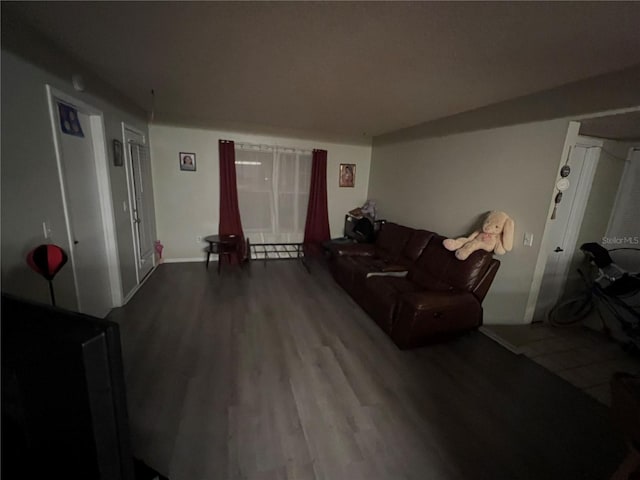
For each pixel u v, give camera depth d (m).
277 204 4.91
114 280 2.90
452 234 3.36
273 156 4.71
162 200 4.34
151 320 2.73
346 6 1.36
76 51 2.00
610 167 2.76
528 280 2.52
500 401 1.89
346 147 5.14
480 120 2.95
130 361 2.12
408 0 1.28
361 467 1.40
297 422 1.64
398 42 1.69
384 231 4.30
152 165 4.19
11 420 0.66
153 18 1.53
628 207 2.77
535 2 1.23
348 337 2.58
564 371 2.24
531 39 1.56
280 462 1.40
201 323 2.71
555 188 2.30
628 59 1.72
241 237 4.59
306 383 1.96
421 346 2.48
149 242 4.05
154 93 2.99
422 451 1.50
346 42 1.73
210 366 2.09
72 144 2.25
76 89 2.17
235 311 2.98
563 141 2.22
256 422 1.63
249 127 4.49
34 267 1.58
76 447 0.65
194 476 1.32
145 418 1.62
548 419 1.75
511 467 1.43
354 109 3.32
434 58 1.88
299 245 4.97
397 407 1.79
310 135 4.86
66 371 0.59
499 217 2.63
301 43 1.76
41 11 1.48
